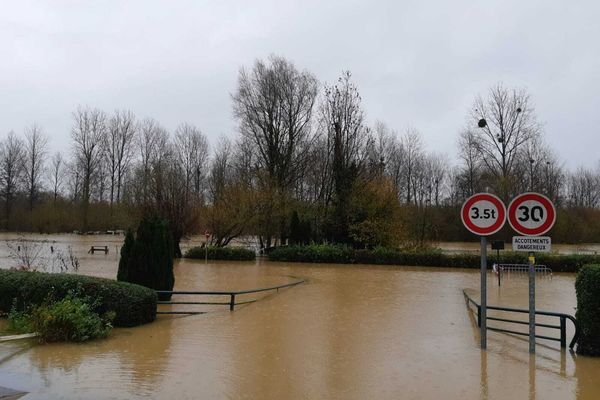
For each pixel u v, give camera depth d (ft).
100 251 112.47
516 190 153.38
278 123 129.59
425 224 122.42
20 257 69.67
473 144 160.97
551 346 26.12
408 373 20.76
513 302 44.88
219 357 23.06
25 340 25.23
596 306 23.38
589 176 237.66
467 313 37.70
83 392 17.40
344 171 106.22
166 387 18.25
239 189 109.60
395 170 196.54
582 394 17.99
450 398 17.54
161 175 106.11
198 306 40.04
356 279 65.00
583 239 179.93
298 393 17.93
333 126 117.91
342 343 26.58
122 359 22.26
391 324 32.53
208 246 103.40
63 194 241.35
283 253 95.66
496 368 21.56
